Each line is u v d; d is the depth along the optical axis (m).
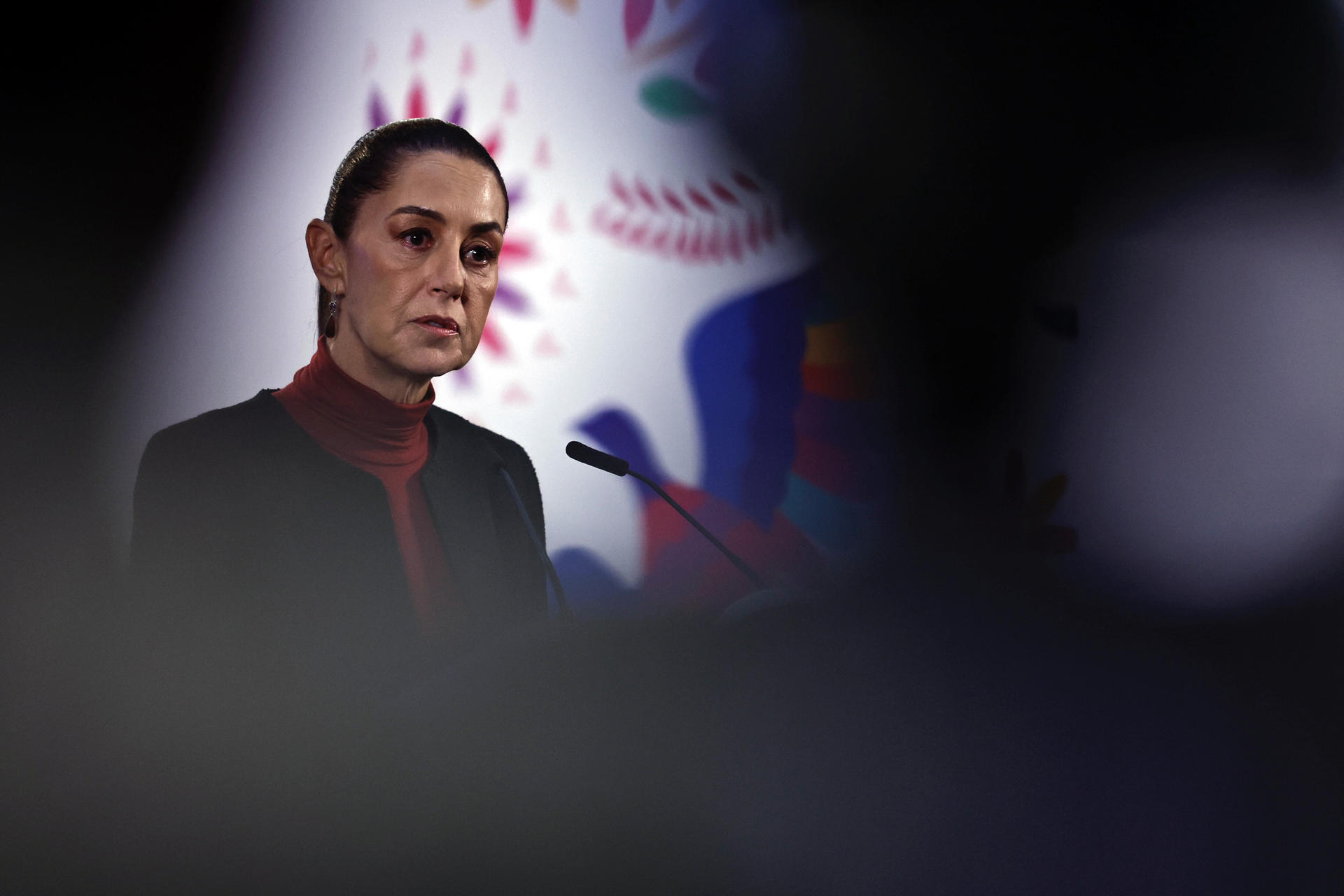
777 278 8.95
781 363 8.81
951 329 9.65
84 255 6.38
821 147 9.02
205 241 6.59
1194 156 10.03
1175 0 9.64
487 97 7.71
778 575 8.55
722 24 8.54
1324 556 10.02
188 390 6.54
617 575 8.18
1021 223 9.77
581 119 8.07
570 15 7.93
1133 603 9.62
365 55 7.04
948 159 9.52
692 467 8.48
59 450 6.34
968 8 9.23
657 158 8.41
